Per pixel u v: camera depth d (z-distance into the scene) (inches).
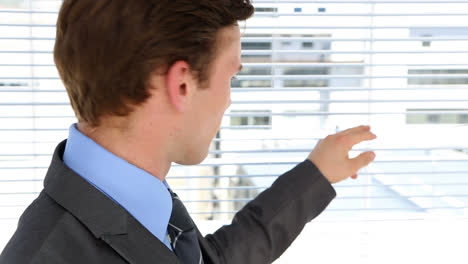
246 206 35.7
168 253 23.5
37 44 49.4
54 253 21.3
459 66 50.9
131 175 24.2
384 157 52.2
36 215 22.6
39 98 50.0
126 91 22.5
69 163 24.3
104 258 22.3
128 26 21.8
